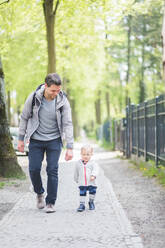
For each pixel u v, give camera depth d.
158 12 27.97
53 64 16.69
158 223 5.75
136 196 8.23
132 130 18.19
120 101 44.50
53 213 6.16
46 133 6.15
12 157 10.45
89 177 6.45
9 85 27.62
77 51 23.83
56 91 5.94
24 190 8.46
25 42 25.66
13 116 42.00
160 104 11.57
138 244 4.55
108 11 18.02
